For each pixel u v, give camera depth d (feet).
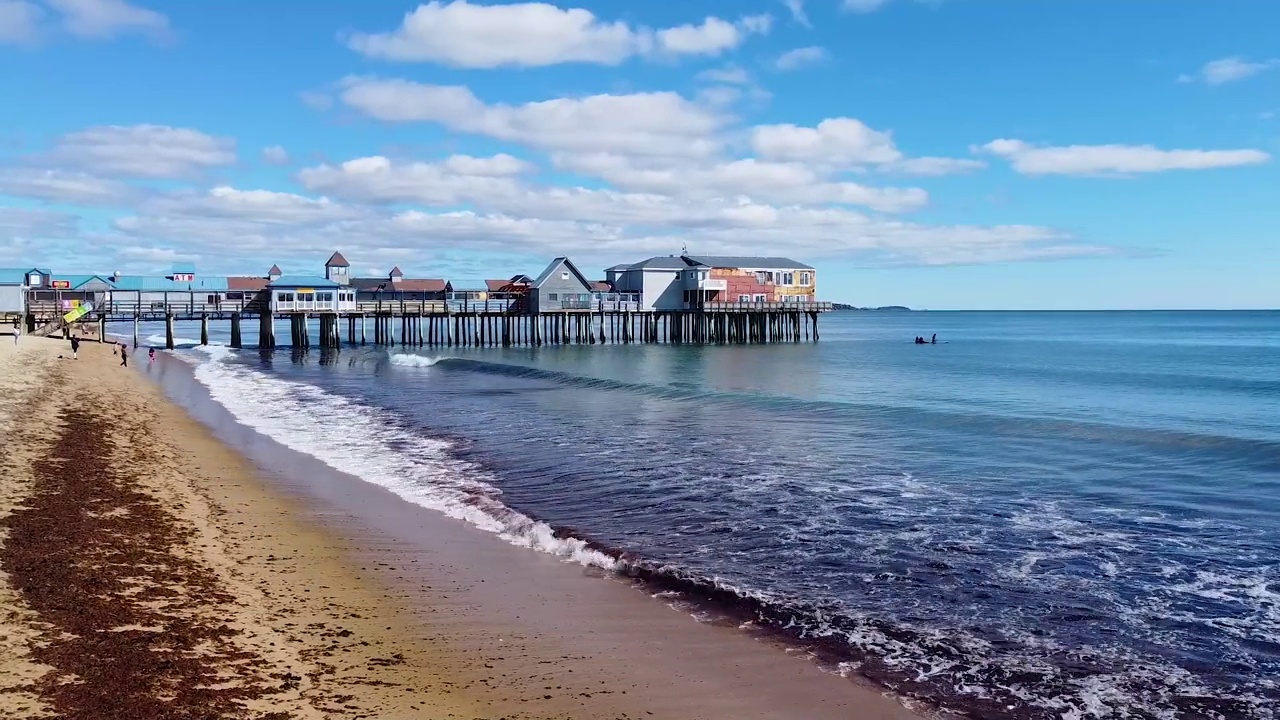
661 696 24.82
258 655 25.26
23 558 31.55
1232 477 58.54
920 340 288.30
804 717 23.98
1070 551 41.19
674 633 29.96
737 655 28.22
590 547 40.40
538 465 62.54
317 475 57.11
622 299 246.27
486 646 27.94
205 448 65.26
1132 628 31.55
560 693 24.62
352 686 23.80
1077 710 25.18
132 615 27.12
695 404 102.37
